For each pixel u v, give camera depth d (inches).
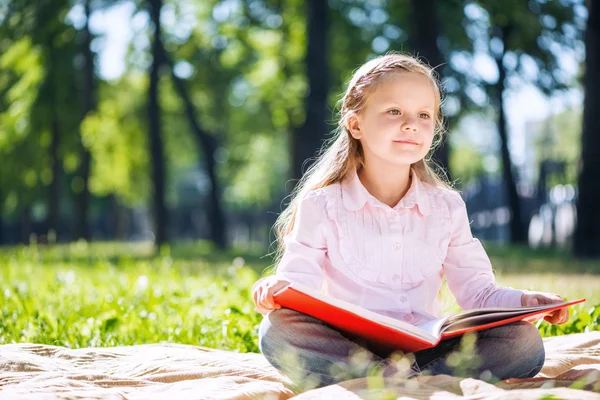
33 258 486.9
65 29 858.1
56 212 1077.8
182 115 1189.1
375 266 131.2
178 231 2486.5
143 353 154.1
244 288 263.6
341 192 135.0
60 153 1069.1
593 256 537.3
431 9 532.4
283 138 1416.1
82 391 112.8
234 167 1269.7
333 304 106.0
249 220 2273.6
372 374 111.3
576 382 101.1
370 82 133.3
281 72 882.8
